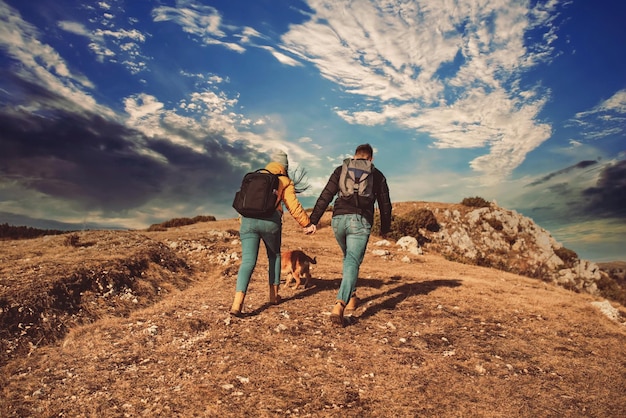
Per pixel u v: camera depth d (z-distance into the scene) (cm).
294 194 550
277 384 366
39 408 325
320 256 1397
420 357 452
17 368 417
